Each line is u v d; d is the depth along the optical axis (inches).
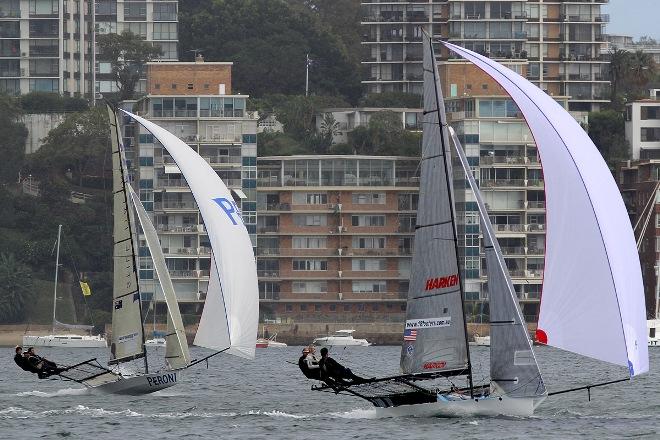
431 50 7396.7
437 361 7411.4
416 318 7440.9
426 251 7406.5
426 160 7401.6
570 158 7116.1
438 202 7377.0
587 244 7047.2
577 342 7017.7
